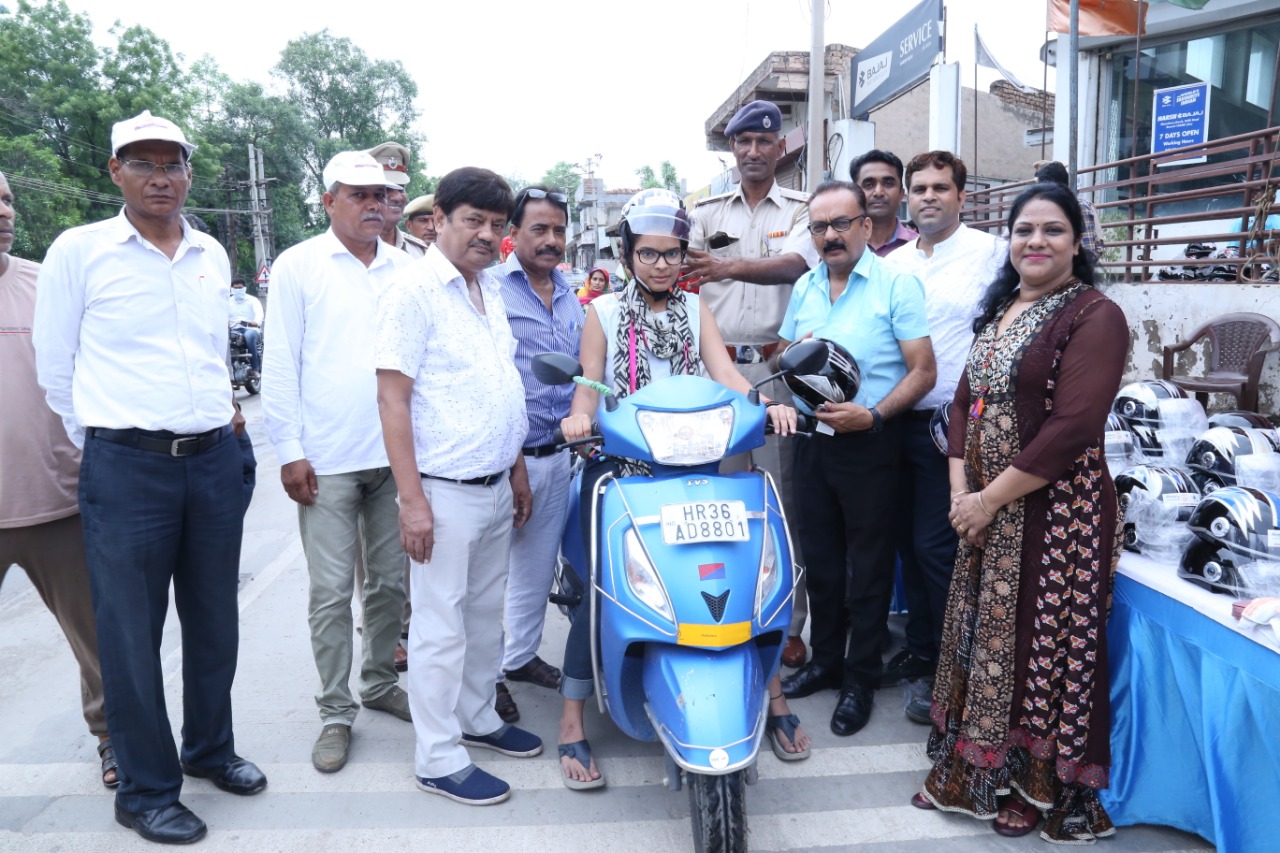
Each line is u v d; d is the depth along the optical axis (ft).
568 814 9.27
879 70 33.24
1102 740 8.46
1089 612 8.33
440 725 9.57
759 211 13.74
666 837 8.84
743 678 7.71
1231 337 16.93
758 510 8.32
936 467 10.94
